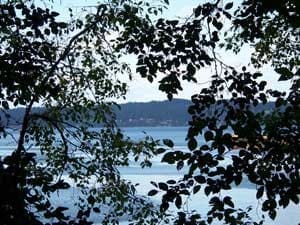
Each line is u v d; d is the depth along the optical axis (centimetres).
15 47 549
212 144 458
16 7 520
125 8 712
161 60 531
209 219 481
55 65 684
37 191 380
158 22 527
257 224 554
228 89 499
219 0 510
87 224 384
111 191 811
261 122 469
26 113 628
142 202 820
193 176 459
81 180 796
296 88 464
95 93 812
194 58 521
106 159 809
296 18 450
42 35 539
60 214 373
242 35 523
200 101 483
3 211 335
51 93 648
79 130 795
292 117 453
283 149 451
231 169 451
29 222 340
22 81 529
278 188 447
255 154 456
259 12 477
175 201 462
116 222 819
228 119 468
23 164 357
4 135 550
